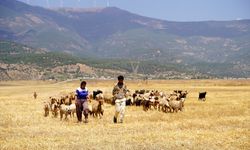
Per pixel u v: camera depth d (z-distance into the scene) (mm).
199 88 102188
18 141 19328
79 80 195250
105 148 17641
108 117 29844
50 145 18328
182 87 111750
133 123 25734
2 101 49562
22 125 25672
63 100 35594
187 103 42875
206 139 19734
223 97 55062
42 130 23000
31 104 43719
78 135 21188
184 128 23453
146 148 17719
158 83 156500
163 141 19234
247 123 25453
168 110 35750
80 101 26719
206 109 35125
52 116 30953
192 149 17594
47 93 79875
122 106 26359
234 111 33062
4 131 22703
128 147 17828
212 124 24969
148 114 31641
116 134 21438
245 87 110125
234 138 20062
